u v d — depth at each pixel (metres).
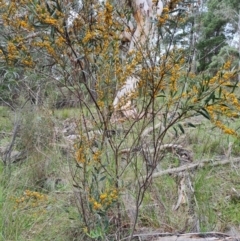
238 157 2.48
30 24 1.30
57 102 2.93
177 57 1.34
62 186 2.12
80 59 1.39
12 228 1.68
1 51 1.44
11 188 2.08
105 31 1.36
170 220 1.70
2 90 2.89
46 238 1.66
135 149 1.55
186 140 2.67
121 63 1.41
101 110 1.43
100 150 1.46
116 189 1.42
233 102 1.22
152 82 1.31
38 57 1.57
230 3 16.61
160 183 2.02
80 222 1.60
